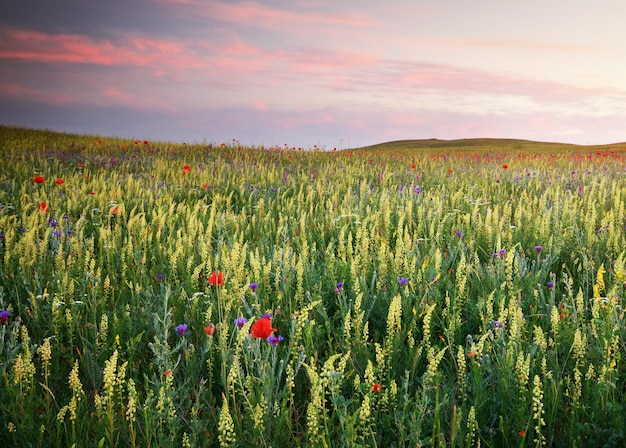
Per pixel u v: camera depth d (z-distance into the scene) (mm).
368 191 7828
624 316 3180
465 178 10469
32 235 4344
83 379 3041
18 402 2527
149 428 2326
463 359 2578
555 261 4621
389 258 4191
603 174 10828
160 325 3359
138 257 4555
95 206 7215
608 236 4840
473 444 2377
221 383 2867
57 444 2344
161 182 9820
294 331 2971
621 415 2404
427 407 2492
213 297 3625
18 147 16469
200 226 5039
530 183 9438
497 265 4090
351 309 3588
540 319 3471
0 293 3492
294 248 5293
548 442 2410
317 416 2250
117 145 19312
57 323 3260
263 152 18531
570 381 2703
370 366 2418
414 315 3295
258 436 2320
